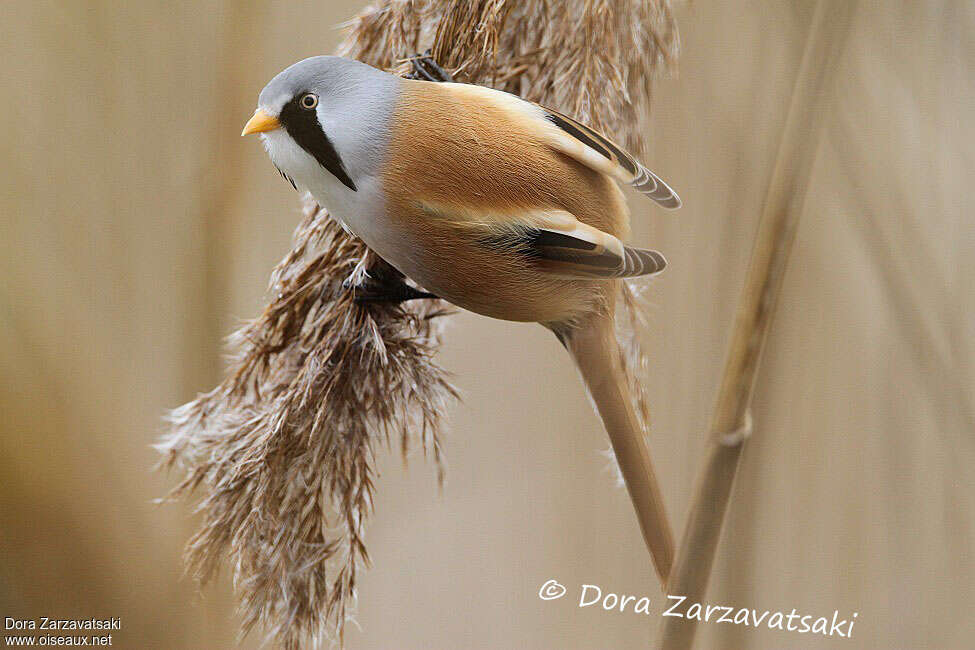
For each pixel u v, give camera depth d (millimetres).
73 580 7523
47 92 7547
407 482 8500
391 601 8375
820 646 7113
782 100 5555
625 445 4945
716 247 6766
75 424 7645
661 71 5211
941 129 6020
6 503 7484
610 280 4949
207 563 4938
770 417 6656
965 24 6051
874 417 7246
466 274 4727
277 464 4867
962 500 6352
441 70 5117
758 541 6184
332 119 4555
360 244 5035
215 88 6777
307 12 7207
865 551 7141
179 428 4988
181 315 6852
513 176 4613
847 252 7117
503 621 8180
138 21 7461
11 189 7570
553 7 5094
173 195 7539
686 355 7059
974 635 6660
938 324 5852
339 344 4945
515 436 8312
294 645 4883
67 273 7645
